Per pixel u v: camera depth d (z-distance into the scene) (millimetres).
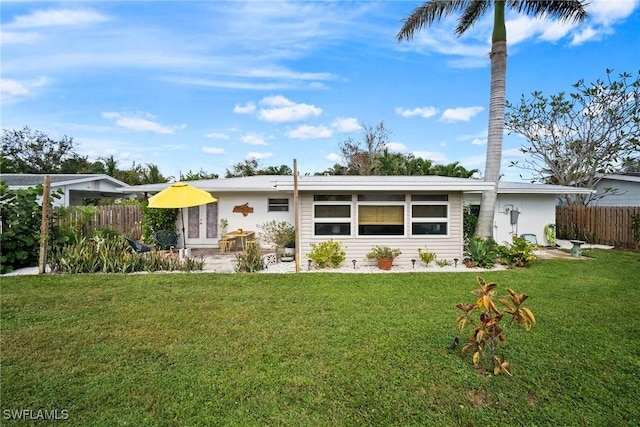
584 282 7863
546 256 11695
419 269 9594
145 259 9398
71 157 32688
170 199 9922
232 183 14797
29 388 3496
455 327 5113
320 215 10336
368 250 10320
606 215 14344
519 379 3678
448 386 3551
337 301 6438
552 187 14438
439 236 10391
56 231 9859
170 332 4934
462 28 12461
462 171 20938
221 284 7734
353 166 33562
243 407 3215
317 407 3221
